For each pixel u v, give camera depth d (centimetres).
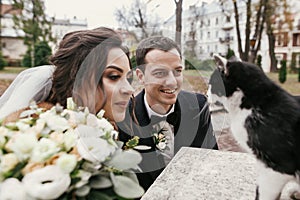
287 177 48
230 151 97
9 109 81
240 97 51
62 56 73
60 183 41
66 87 72
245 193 69
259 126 48
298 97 50
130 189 46
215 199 66
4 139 47
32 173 41
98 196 44
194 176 76
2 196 41
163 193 66
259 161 50
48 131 50
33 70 95
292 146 46
